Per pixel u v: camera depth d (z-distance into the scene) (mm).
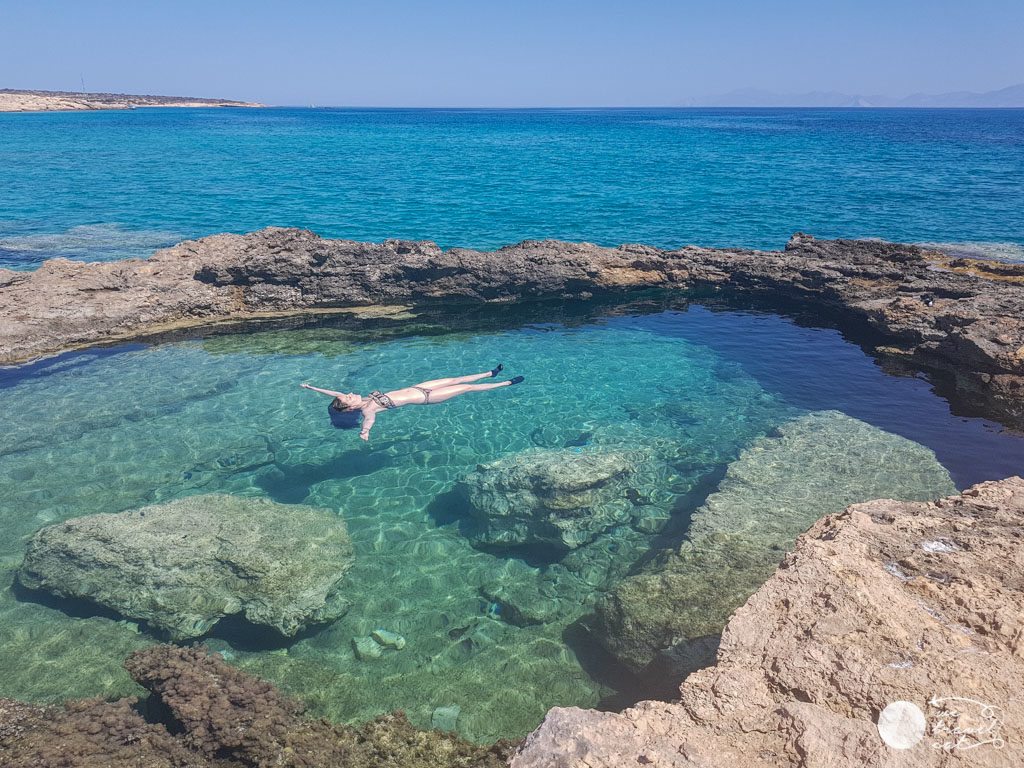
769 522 8320
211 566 7617
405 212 31828
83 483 9539
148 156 59844
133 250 23953
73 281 16453
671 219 30328
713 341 15875
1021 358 12219
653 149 76188
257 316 17078
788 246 21094
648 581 7402
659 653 6590
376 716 6145
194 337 15875
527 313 18312
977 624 4109
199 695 5730
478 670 6734
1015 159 59625
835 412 11523
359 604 7641
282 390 12844
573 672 6723
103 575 7520
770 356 14820
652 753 3557
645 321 17516
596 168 53156
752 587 7145
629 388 13102
